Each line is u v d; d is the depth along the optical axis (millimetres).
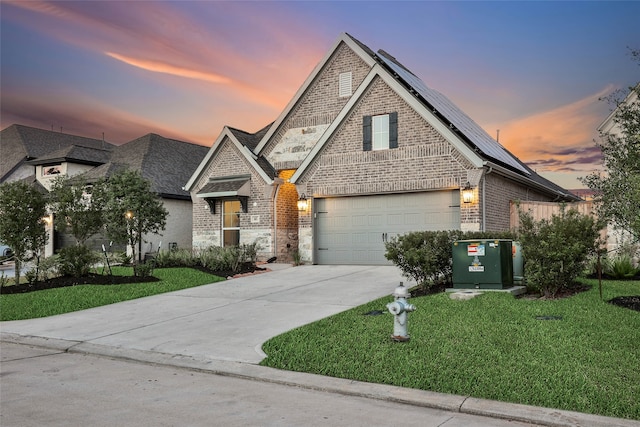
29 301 12562
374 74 17797
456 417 4914
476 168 15875
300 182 19141
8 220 14367
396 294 7430
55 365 7387
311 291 13172
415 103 16906
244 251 18797
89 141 38062
